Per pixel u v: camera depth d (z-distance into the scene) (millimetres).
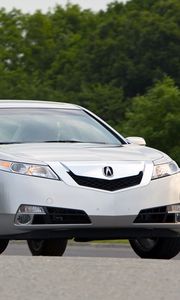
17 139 17656
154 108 99562
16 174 16266
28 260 13594
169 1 151375
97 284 11594
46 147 17078
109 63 152875
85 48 161000
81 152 16844
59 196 16109
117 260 13789
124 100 147375
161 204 16547
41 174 16219
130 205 16250
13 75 154625
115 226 16234
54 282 11719
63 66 178250
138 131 99312
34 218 16125
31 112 18328
